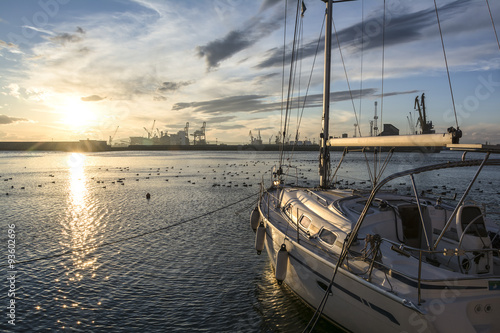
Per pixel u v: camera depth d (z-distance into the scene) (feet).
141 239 66.85
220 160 384.27
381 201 34.37
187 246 62.34
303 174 212.84
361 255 29.04
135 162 344.90
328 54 48.98
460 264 26.25
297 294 38.45
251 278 48.21
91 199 115.03
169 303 41.16
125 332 35.32
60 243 63.93
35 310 39.34
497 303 23.81
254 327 36.04
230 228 75.20
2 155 540.93
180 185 155.43
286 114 61.31
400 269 26.11
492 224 33.71
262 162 340.59
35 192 131.95
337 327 32.07
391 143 29.04
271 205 52.01
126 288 45.09
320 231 35.27
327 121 49.62
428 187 147.43
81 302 41.27
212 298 42.34
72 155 540.52
